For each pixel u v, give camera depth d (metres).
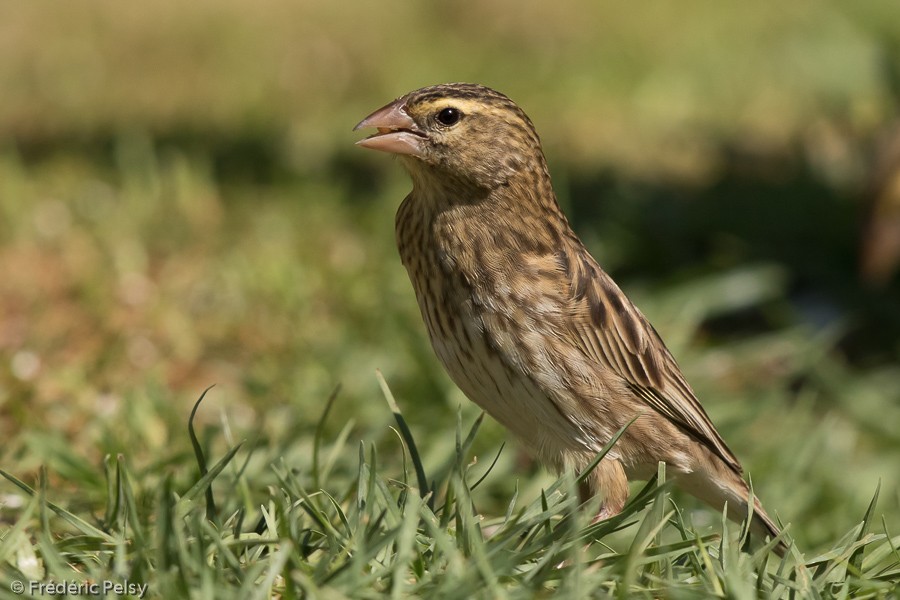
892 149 13.86
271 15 25.92
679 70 21.84
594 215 15.23
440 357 7.94
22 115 20.17
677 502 9.05
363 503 6.70
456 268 7.64
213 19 25.33
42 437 7.95
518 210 7.76
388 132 7.87
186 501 6.61
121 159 16.42
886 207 13.57
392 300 11.85
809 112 19.73
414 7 25.80
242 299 12.03
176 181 15.46
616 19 25.31
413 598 5.81
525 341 7.61
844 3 21.47
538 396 7.68
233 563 5.93
